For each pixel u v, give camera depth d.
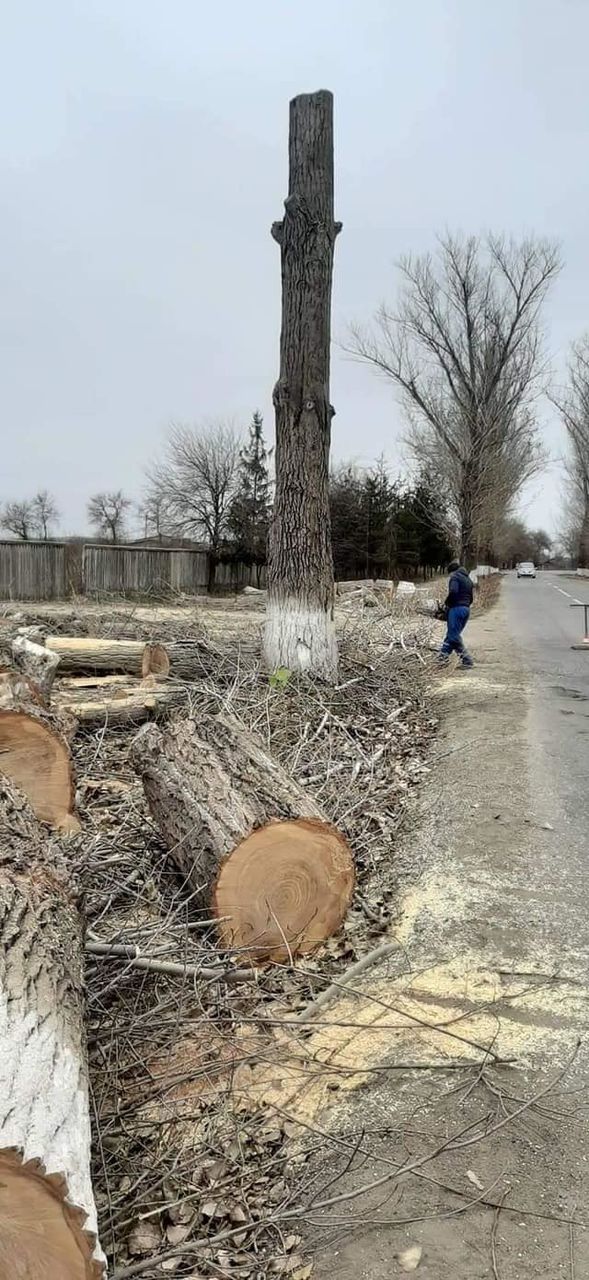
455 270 23.42
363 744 7.26
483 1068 2.81
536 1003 3.24
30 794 4.48
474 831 5.09
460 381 24.52
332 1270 2.08
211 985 3.33
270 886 3.64
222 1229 2.24
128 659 8.27
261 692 7.63
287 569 8.30
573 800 5.62
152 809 4.27
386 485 44.25
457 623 11.68
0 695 4.74
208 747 4.16
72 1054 2.16
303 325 8.16
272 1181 2.40
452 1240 2.15
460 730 7.84
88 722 6.77
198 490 41.69
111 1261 2.12
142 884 4.17
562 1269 2.05
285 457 8.28
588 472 44.19
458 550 27.05
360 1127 2.60
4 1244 1.58
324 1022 3.07
